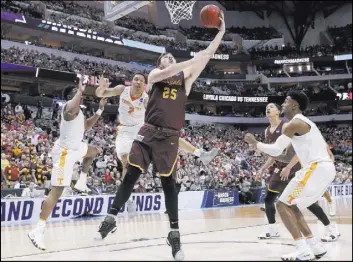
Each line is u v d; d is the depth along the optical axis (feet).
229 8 115.96
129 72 85.61
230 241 14.84
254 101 94.12
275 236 16.10
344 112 98.12
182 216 30.60
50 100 63.82
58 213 29.19
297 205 11.46
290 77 102.68
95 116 16.03
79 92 14.20
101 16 92.99
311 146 11.56
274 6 114.32
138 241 15.40
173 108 11.55
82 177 16.30
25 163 38.34
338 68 106.93
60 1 88.53
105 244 14.60
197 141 68.23
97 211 31.81
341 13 115.85
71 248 13.66
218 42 11.80
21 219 27.81
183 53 96.43
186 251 12.17
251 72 106.73
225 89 99.81
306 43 117.60
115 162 42.39
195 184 46.78
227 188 47.16
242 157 66.08
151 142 11.39
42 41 83.76
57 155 14.24
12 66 65.31
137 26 97.09
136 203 35.06
